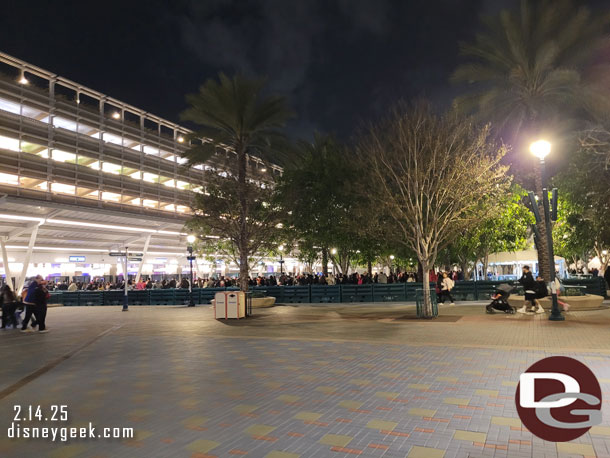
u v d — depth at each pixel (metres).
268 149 28.09
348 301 28.17
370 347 10.57
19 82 37.19
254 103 26.42
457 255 31.08
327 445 4.63
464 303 23.94
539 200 21.42
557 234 29.98
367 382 7.19
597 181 22.31
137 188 46.41
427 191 17.38
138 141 47.31
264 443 4.73
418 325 14.69
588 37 20.59
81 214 40.72
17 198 34.03
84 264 51.94
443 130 18.30
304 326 15.71
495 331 12.51
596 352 8.84
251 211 27.53
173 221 47.19
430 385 6.85
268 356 9.86
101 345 12.52
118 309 30.14
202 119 26.89
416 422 5.24
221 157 28.59
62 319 22.67
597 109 20.47
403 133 17.94
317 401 6.22
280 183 31.08
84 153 41.59
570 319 14.84
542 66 20.61
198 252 33.66
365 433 4.94
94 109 43.34
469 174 17.11
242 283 26.78
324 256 33.69
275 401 6.28
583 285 23.30
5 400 6.79
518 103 22.42
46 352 11.59
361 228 18.72
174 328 16.45
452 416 5.40
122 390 7.17
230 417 5.63
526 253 30.08
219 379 7.74
